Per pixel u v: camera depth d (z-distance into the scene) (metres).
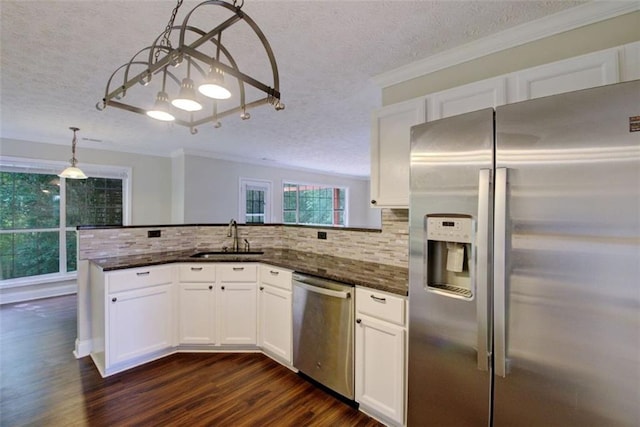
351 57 2.12
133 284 2.55
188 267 2.81
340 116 3.42
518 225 1.24
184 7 1.58
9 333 3.28
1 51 2.02
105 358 2.42
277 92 1.46
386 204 2.21
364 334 2.01
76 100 2.93
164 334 2.74
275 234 3.60
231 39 1.88
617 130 1.04
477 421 1.40
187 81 1.44
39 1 1.53
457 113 1.89
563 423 1.15
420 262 1.62
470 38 1.90
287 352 2.56
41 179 4.64
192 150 5.42
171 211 5.83
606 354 1.06
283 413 2.02
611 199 1.05
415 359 1.64
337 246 2.96
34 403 2.09
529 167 1.22
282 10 1.61
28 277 4.54
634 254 1.01
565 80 1.55
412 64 2.21
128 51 2.03
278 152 5.61
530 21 1.73
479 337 1.34
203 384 2.34
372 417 1.99
